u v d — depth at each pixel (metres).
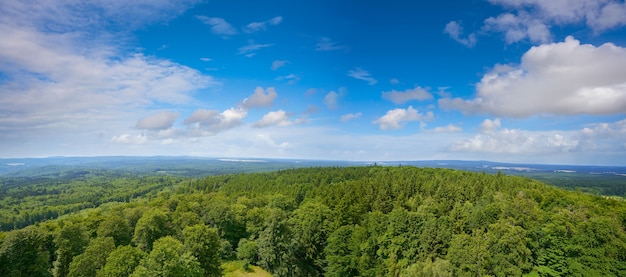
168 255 65.12
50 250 77.00
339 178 169.62
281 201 124.50
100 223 89.88
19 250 65.69
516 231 82.25
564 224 84.12
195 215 100.44
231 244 103.31
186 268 66.56
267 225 94.88
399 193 121.06
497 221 90.06
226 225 103.44
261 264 92.06
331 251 90.19
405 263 84.81
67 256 72.44
